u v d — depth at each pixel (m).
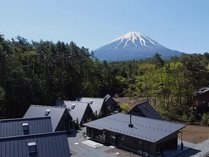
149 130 40.81
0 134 35.19
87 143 43.84
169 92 70.88
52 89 74.31
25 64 75.44
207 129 54.19
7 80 61.97
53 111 50.75
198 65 81.88
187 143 44.19
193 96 67.75
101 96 94.50
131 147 40.78
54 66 79.25
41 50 81.44
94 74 95.50
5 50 67.25
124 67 115.69
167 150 40.06
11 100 61.53
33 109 53.06
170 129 40.44
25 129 36.62
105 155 38.09
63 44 85.38
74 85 78.81
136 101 84.25
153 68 81.50
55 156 26.28
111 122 46.06
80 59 88.31
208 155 37.47
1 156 24.80
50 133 27.83
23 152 25.66
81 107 57.28
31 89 65.00
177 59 99.50
